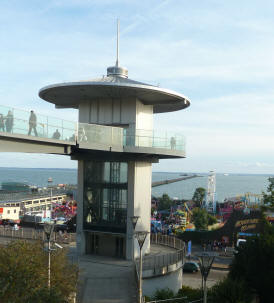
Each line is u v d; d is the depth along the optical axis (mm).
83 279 22609
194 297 19578
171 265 24609
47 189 137500
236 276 21031
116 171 27812
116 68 30000
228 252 50438
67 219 69125
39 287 13500
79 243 28797
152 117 30875
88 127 22562
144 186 28641
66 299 16828
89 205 28625
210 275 37625
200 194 110938
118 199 27688
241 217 60594
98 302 19031
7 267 14008
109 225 27797
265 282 19625
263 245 20672
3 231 40125
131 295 20094
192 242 58312
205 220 68188
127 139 25594
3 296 12867
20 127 18016
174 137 28688
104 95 27438
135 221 18578
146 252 28656
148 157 28812
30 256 15539
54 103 31203
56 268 17438
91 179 28641
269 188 32719
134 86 24250
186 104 30188
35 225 54250
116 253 28312
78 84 23844
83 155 28281
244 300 18016
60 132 20531
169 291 21547
